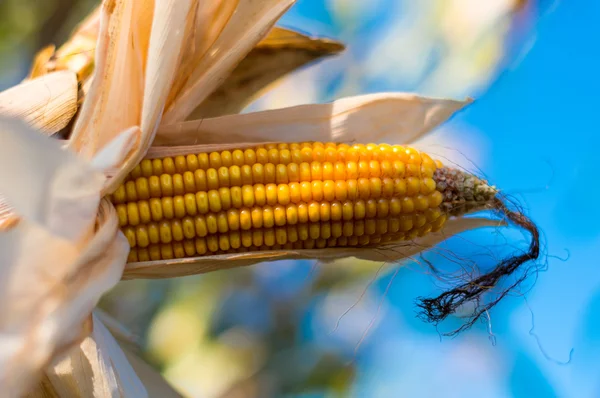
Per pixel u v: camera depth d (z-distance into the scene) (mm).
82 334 683
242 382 898
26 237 667
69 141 698
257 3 722
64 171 662
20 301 665
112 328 815
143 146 692
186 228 705
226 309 925
